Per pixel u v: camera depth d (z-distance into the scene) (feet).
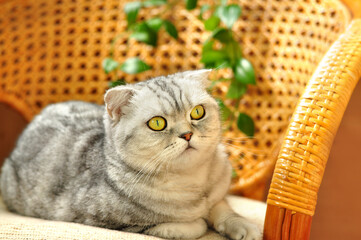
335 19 2.51
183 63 2.77
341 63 2.00
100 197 2.05
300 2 2.65
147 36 2.71
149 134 1.96
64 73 2.82
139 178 2.01
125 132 1.99
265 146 2.64
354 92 3.19
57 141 2.34
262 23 2.69
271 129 2.64
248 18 2.71
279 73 2.63
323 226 3.24
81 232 1.90
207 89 2.20
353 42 2.06
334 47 2.07
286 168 1.83
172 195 2.02
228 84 2.70
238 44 2.63
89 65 2.81
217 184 2.14
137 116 1.98
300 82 2.58
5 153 3.32
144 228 2.03
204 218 2.14
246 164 2.66
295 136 1.87
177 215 2.03
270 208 1.84
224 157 2.19
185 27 2.78
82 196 2.10
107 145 2.09
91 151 2.19
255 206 2.38
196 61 2.75
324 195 3.24
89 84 2.81
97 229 1.96
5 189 2.48
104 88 2.79
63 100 2.82
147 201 2.01
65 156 2.27
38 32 2.84
